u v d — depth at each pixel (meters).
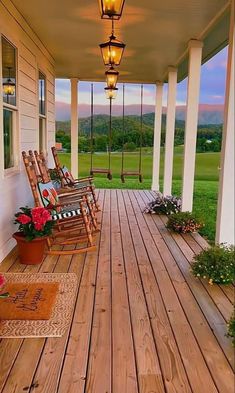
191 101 5.20
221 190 3.65
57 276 3.38
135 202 7.36
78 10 4.17
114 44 4.17
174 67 7.21
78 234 4.74
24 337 2.36
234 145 3.57
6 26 3.79
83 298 2.93
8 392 1.87
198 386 1.94
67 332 2.43
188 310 2.77
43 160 5.25
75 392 1.88
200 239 4.73
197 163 13.41
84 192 4.76
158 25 4.59
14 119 4.35
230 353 2.23
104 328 2.48
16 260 3.81
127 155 13.38
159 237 4.79
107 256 3.99
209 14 4.14
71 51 6.32
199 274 3.29
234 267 3.24
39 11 4.22
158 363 2.12
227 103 3.53
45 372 2.03
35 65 5.35
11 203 4.19
